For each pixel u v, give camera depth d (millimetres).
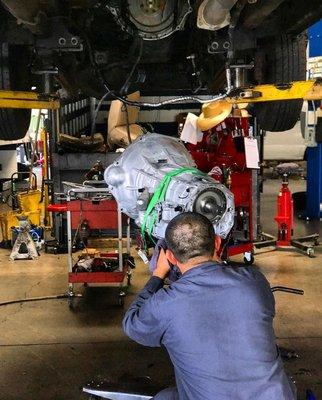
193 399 1757
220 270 1792
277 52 3600
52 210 5020
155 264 2189
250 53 3598
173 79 4215
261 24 3336
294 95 3158
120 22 3066
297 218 7582
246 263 5160
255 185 5922
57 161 6141
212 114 3830
